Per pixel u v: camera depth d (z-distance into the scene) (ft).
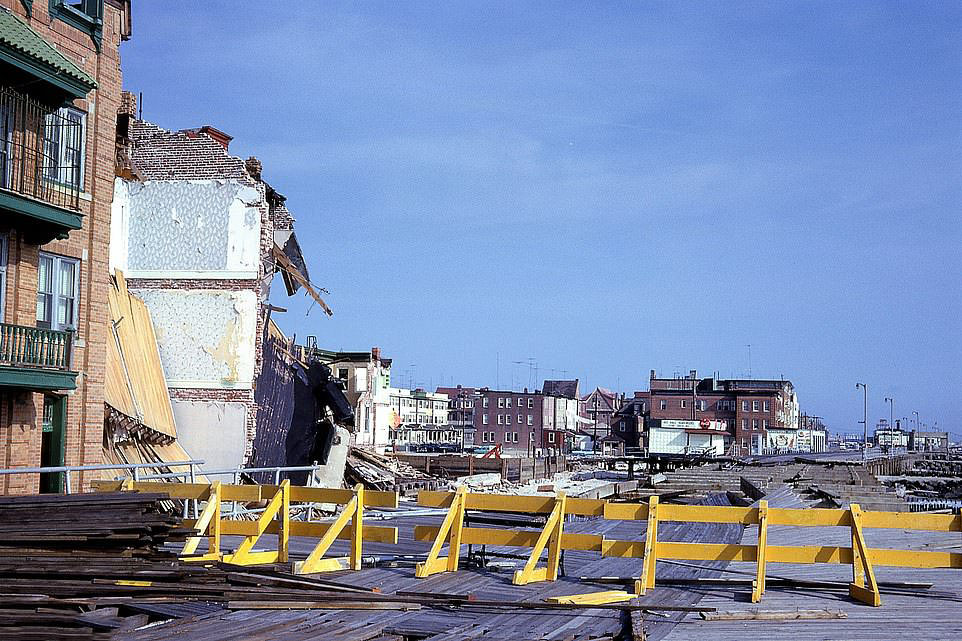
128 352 89.81
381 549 57.06
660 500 110.63
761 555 42.50
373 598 38.19
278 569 44.96
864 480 129.18
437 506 48.70
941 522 42.65
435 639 32.83
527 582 45.03
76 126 72.84
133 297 96.48
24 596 34.32
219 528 49.93
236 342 96.94
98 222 74.74
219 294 97.86
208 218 99.04
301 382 105.70
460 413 517.55
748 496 111.65
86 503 43.47
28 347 66.33
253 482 94.84
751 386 456.86
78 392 72.95
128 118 92.27
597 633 34.50
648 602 40.78
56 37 71.20
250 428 95.96
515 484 159.94
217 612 35.50
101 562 39.70
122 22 78.33
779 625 36.50
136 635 31.27
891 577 48.21
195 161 100.01
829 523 42.98
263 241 98.53
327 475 103.35
